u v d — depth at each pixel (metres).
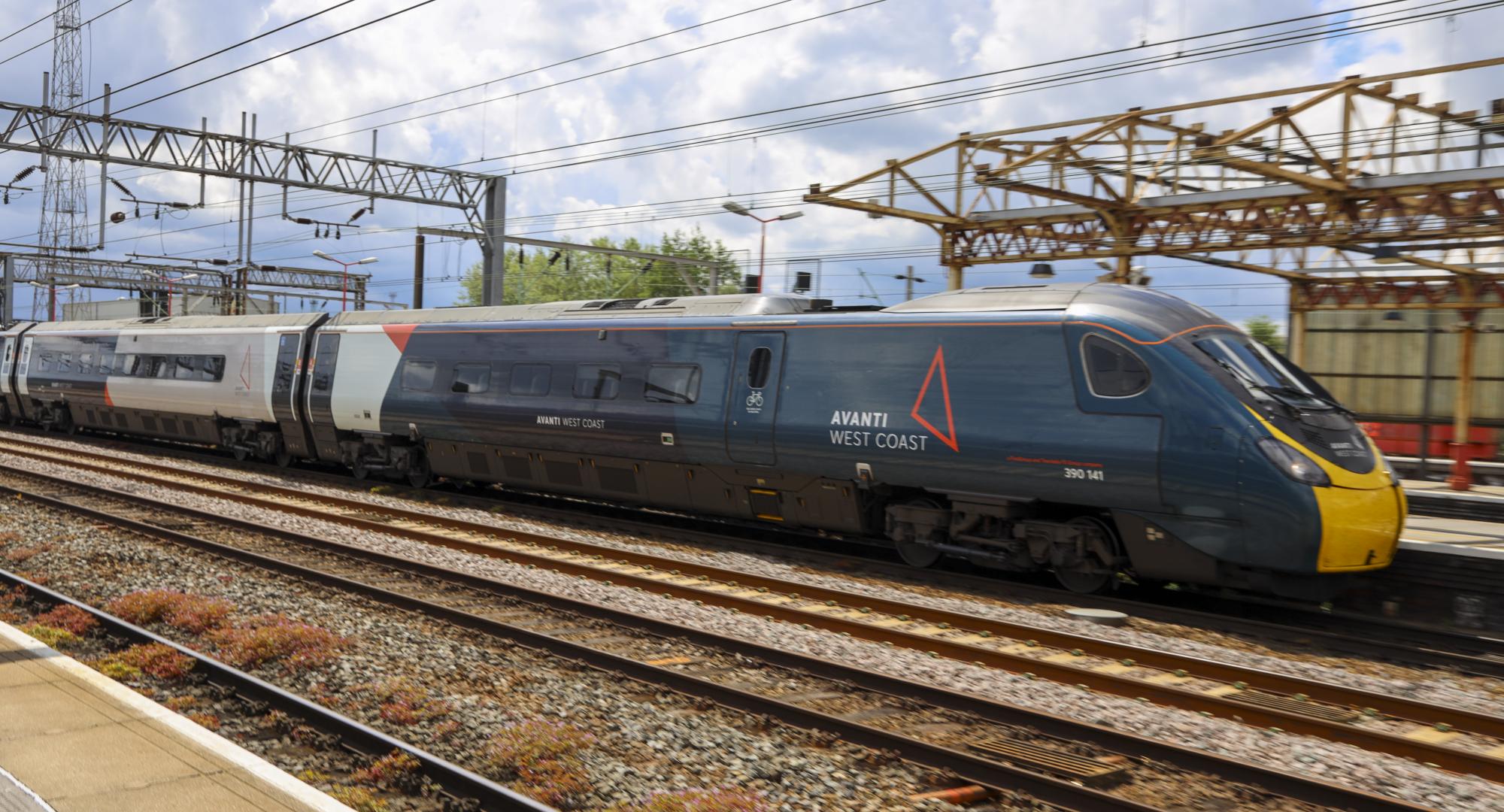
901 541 13.56
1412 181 16.92
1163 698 8.03
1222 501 10.78
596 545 14.57
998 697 8.19
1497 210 17.19
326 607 10.66
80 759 5.86
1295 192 18.27
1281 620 11.59
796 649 9.52
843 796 6.23
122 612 10.26
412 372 19.53
